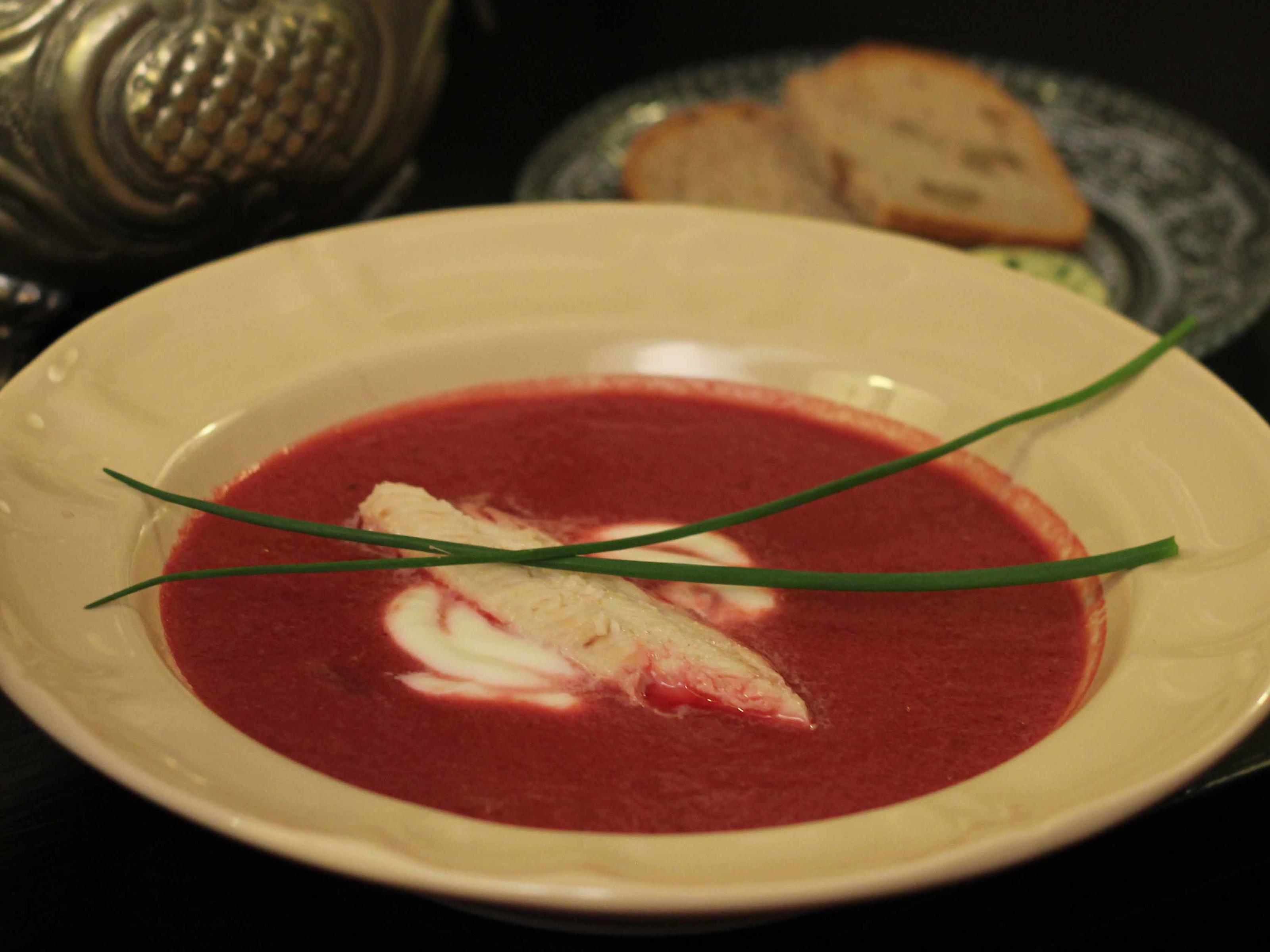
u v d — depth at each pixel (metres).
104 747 0.28
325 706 0.34
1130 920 0.38
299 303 0.41
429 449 0.41
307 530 0.34
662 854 0.28
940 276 0.43
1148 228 0.56
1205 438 0.37
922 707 0.34
